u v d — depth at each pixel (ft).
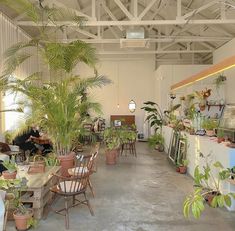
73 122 18.90
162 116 35.35
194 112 21.24
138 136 40.96
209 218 12.25
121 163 24.29
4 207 10.00
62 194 11.87
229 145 13.51
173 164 23.30
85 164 14.88
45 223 11.84
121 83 42.14
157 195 15.42
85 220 12.13
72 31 33.65
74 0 28.19
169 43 39.63
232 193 12.39
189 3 28.17
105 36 40.22
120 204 14.05
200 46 39.55
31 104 18.47
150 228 11.32
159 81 36.88
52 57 17.84
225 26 29.91
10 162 13.19
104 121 40.57
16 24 25.18
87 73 41.09
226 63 14.85
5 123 23.26
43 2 23.44
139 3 32.73
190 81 23.48
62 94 18.34
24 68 26.96
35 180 12.73
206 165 15.46
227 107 18.93
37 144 24.13
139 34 25.90
